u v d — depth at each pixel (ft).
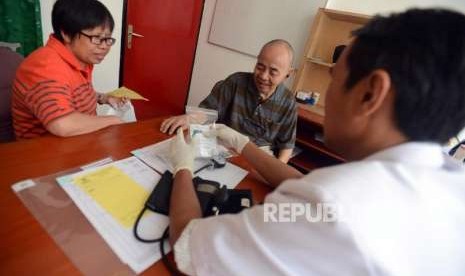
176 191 2.17
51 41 3.54
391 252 1.10
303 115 7.31
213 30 10.71
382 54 1.24
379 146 1.39
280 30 9.21
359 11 7.86
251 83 5.32
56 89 3.22
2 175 2.20
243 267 1.32
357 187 1.16
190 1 10.24
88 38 3.55
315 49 8.34
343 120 1.47
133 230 1.96
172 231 1.82
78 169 2.50
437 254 1.23
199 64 11.45
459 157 5.17
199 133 3.49
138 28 9.18
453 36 1.19
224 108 5.56
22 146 2.66
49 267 1.57
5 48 4.15
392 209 1.14
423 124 1.27
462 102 1.23
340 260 1.10
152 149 3.15
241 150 3.30
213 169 3.04
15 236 1.70
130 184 2.44
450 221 1.28
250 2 9.59
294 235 1.19
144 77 10.08
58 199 2.08
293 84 8.46
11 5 5.50
